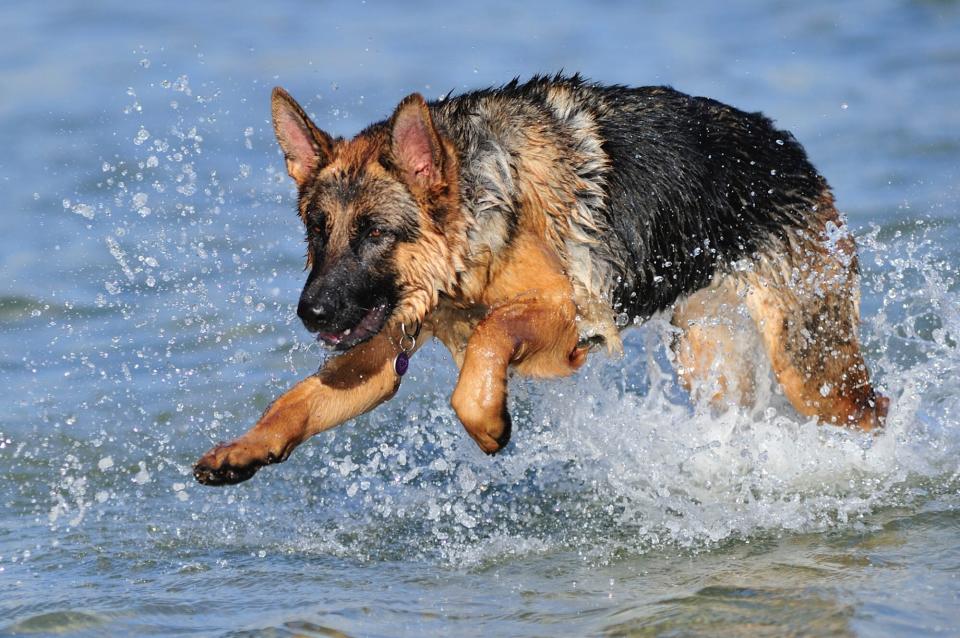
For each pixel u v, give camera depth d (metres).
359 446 12.48
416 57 26.95
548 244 9.91
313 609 8.30
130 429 12.74
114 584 8.94
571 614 8.09
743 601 8.11
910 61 27.03
